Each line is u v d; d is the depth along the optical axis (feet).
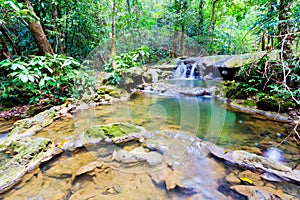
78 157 5.62
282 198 3.90
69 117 9.11
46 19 13.26
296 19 6.98
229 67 12.60
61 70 10.76
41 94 10.88
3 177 4.50
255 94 11.12
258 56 9.34
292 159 5.44
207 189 4.27
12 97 10.67
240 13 21.86
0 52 11.06
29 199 4.02
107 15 17.25
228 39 27.09
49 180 4.62
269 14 8.93
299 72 8.47
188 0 22.30
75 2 15.01
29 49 15.11
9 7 7.81
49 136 7.13
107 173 4.82
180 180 4.56
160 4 24.07
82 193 4.18
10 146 6.07
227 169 5.01
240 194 4.09
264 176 4.68
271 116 9.04
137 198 4.04
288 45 7.79
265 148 6.16
